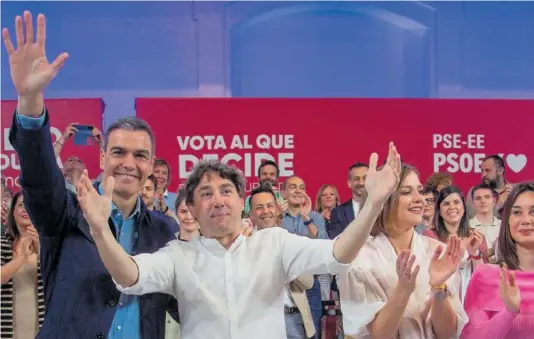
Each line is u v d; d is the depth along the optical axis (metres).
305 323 3.11
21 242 3.00
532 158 3.50
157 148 3.39
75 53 3.46
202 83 3.49
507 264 2.43
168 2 3.49
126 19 3.48
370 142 3.47
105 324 2.03
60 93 3.45
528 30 3.55
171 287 1.97
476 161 3.49
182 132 3.42
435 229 3.38
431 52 3.54
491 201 3.45
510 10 3.55
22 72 1.87
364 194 2.29
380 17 3.55
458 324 2.26
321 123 3.47
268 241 2.02
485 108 3.51
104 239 1.77
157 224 2.25
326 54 3.55
